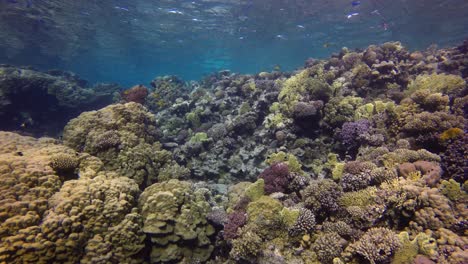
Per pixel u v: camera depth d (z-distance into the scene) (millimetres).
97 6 9312
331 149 2867
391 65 3434
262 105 3668
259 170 2850
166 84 5957
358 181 1897
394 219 1646
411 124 2328
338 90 3439
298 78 3777
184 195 2127
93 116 2826
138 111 3072
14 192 1615
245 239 1703
